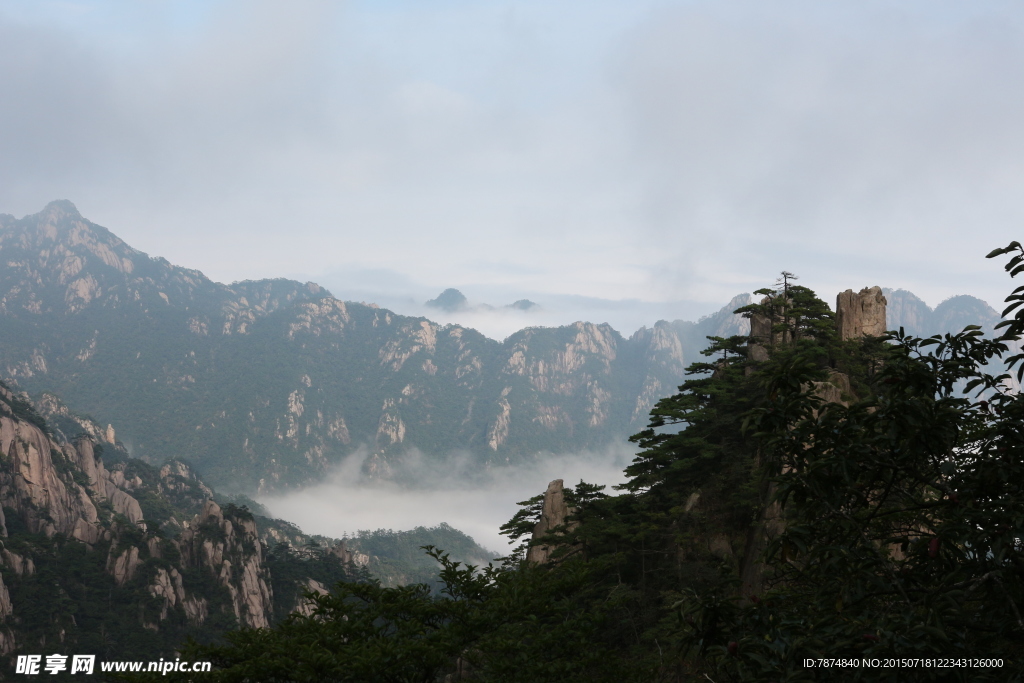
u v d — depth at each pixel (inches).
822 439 627.2
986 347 609.9
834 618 561.0
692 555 2358.5
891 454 599.2
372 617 1290.6
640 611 2213.3
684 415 2723.9
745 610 568.1
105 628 6574.8
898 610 581.9
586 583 1531.7
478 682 1212.5
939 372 615.5
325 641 1199.6
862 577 570.3
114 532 7805.1
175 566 7632.9
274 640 1218.6
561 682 1201.4
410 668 1147.9
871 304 3058.6
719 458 2655.0
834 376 2469.2
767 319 3179.1
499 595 1360.7
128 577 7283.5
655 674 1443.2
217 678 1072.2
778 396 633.0
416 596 1380.4
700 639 572.7
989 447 591.8
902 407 581.3
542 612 1396.4
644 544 2486.5
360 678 1086.4
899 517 663.8
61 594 6643.7
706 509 2514.8
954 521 536.1
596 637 2100.1
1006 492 566.3
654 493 2876.5
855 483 610.9
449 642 1192.2
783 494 606.2
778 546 594.9
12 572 6520.7
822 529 604.7
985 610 537.0
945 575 543.8
